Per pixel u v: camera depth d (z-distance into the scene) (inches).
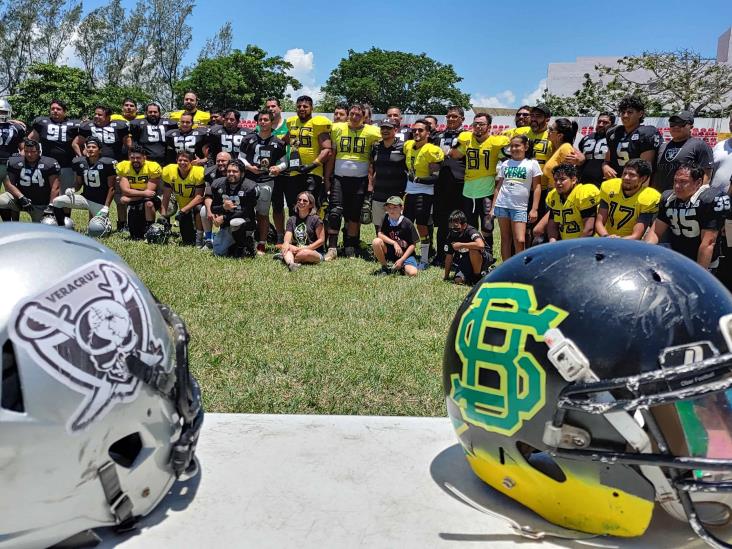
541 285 76.1
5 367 61.9
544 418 73.4
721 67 968.9
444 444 106.8
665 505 74.8
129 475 71.9
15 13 1600.6
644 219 245.8
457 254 280.5
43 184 359.3
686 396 64.9
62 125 394.9
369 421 115.1
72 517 68.2
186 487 90.4
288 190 348.8
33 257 66.8
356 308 216.8
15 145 379.2
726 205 214.4
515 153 289.3
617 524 75.6
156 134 394.3
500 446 80.0
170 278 252.4
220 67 1473.9
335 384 145.6
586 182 301.3
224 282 249.3
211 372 151.4
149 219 353.7
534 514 85.3
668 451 68.4
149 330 72.7
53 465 64.2
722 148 278.1
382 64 1967.3
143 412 71.6
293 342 175.8
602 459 70.2
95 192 365.1
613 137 285.4
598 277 73.7
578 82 1566.2
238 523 82.0
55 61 1681.8
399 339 183.2
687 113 263.1
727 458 69.6
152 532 79.2
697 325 70.2
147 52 1772.9
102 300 68.6
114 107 1075.3
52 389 63.2
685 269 74.7
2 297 62.9
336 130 340.5
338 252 353.4
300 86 1606.8
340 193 340.5
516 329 75.5
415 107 2016.5
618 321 70.4
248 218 314.2
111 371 67.4
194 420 83.7
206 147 384.5
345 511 85.4
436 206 337.7
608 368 69.5
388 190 335.6
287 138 355.9
